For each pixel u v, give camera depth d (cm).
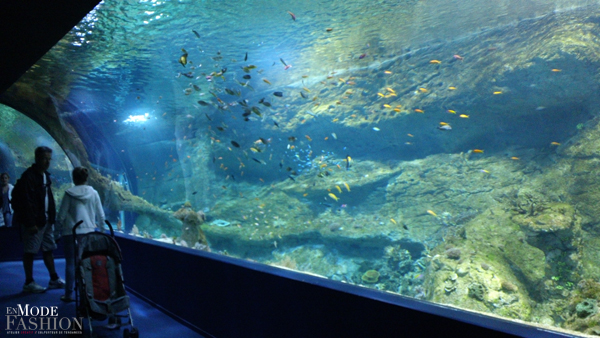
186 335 415
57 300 574
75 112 1318
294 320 277
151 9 904
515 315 769
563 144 1509
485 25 1565
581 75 1341
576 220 959
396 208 1805
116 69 1257
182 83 1689
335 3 1180
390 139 1942
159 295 518
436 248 1312
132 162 1788
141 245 581
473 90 1627
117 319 439
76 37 934
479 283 859
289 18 1256
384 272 1603
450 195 1706
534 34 1457
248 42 1435
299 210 2030
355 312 223
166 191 2072
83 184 550
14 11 290
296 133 2111
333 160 2086
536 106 1535
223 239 2008
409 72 1866
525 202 1275
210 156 2231
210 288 396
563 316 734
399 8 1288
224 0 984
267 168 2278
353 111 1972
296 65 1855
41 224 601
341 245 1811
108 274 408
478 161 1762
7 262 946
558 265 911
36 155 589
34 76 1068
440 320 172
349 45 1650
